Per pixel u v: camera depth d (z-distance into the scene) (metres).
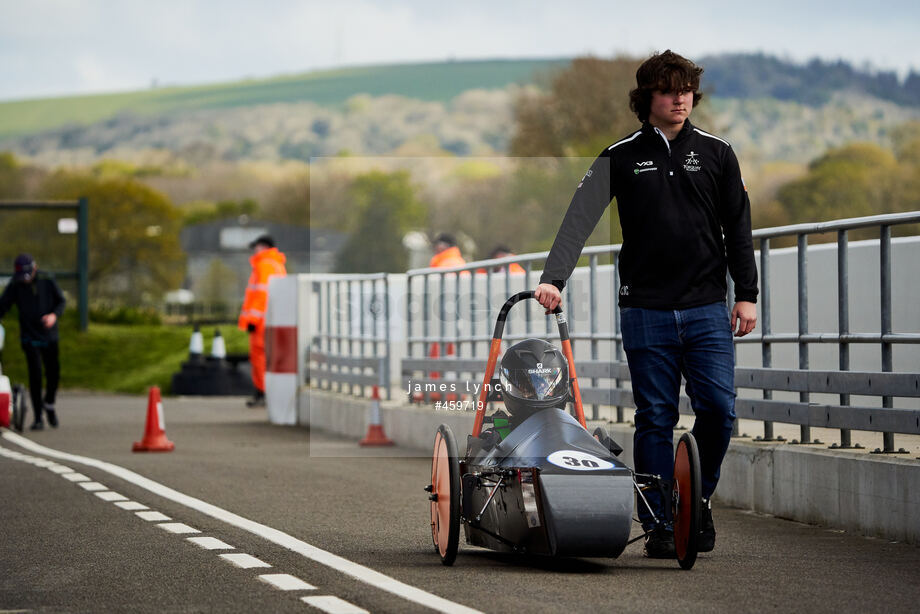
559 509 18.14
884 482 22.48
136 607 17.38
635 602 17.09
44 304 50.44
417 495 29.55
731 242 20.89
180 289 168.75
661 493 20.66
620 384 30.78
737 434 28.16
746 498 26.62
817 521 24.36
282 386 51.88
